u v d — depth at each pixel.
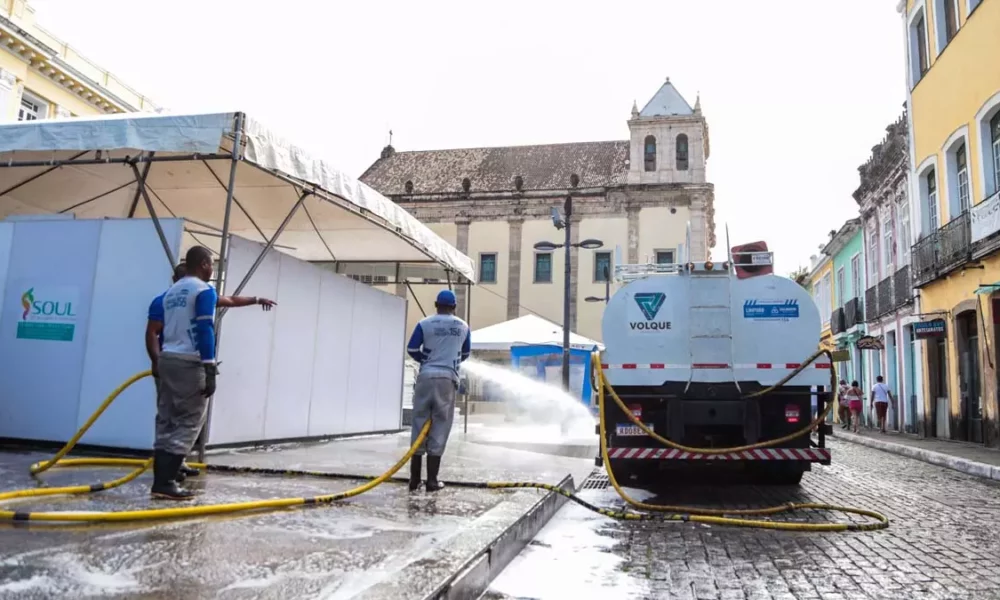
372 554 3.29
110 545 3.22
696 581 3.92
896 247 22.38
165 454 4.43
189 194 10.21
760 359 7.49
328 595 2.60
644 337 7.69
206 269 4.68
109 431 7.11
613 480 6.29
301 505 4.56
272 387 8.77
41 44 22.36
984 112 15.17
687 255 8.42
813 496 7.44
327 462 7.11
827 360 7.36
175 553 3.14
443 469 6.98
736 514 6.09
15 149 6.84
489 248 39.31
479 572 3.44
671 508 6.19
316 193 8.02
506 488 5.83
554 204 38.69
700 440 7.71
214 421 7.67
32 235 7.72
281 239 12.23
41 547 3.12
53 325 7.49
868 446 16.67
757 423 7.41
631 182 37.81
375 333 11.77
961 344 16.47
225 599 2.51
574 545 4.74
